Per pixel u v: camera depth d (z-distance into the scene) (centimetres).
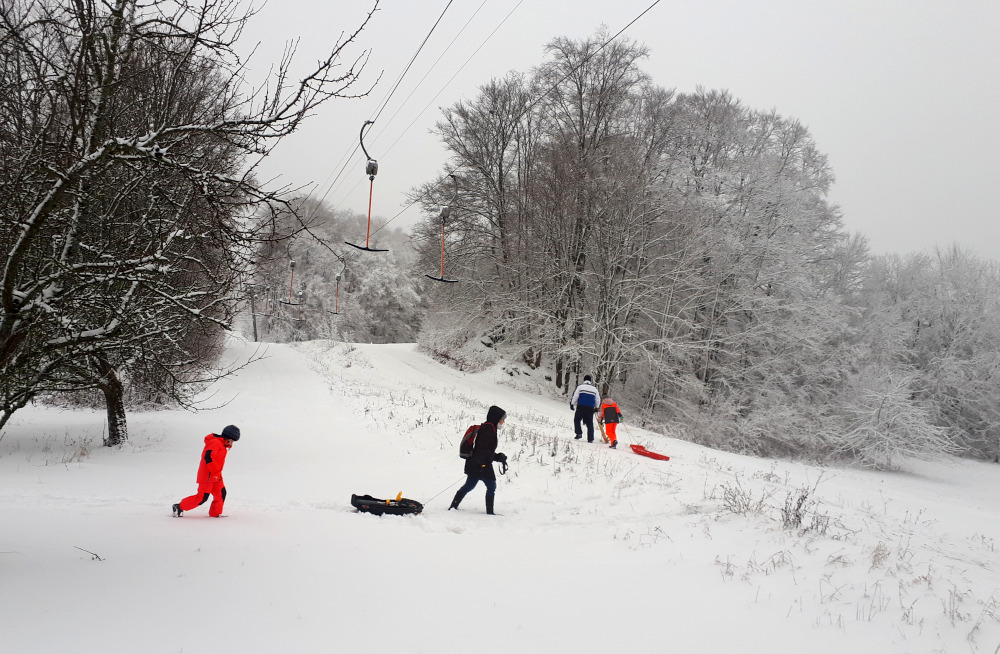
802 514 712
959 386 3108
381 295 6712
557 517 777
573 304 3070
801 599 420
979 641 350
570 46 2920
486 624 381
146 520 639
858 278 3316
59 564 462
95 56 473
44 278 507
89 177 537
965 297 3291
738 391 2816
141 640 330
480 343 3628
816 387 2839
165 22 484
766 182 2792
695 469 1155
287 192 530
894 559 517
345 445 1391
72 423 1667
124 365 988
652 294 2838
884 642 354
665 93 3062
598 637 366
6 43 494
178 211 668
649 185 2786
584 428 1941
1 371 552
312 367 3169
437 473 1070
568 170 2858
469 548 584
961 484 2358
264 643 335
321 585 442
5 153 561
